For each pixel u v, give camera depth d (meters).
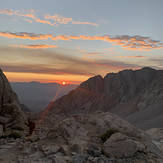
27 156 9.94
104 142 11.46
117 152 9.95
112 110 176.38
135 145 10.35
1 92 26.36
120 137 11.03
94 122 14.79
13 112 24.95
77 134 12.76
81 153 9.97
